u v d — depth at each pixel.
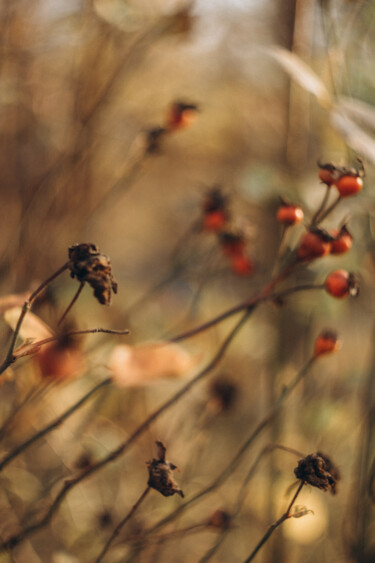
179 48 0.70
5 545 0.44
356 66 0.54
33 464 0.57
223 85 0.84
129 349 0.45
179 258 0.57
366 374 0.59
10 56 0.63
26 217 0.58
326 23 0.51
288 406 0.60
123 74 0.63
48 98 0.68
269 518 0.58
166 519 0.47
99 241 1.09
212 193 0.51
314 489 0.59
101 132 0.67
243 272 0.50
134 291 0.86
